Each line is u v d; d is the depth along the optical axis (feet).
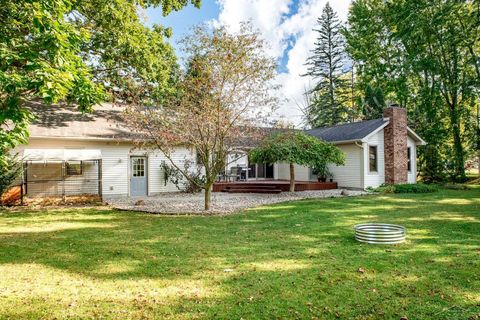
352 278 16.20
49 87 17.26
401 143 65.36
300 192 60.13
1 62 19.22
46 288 15.33
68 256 20.70
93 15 45.19
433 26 82.07
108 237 26.13
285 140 52.85
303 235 25.93
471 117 86.94
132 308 13.15
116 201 51.96
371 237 22.97
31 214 39.32
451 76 85.56
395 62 97.66
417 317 12.21
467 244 22.36
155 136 38.86
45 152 49.57
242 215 36.63
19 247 23.08
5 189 46.21
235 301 13.74
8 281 16.28
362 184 63.10
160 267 18.30
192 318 12.26
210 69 36.94
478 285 15.08
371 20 101.81
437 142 81.15
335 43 129.80
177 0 58.85
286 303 13.48
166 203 47.75
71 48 20.44
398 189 58.44
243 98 38.04
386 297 13.96
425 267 17.65
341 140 65.36
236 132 38.73
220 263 18.93
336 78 129.39
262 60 38.17
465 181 80.18
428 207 40.01
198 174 64.64
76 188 56.03
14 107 18.61
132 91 43.45
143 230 28.86
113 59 51.29
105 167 57.52
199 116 36.86
